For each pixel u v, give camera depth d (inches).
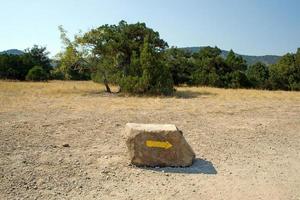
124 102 771.4
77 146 376.8
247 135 453.1
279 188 279.6
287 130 491.8
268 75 1396.4
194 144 400.5
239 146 397.7
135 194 261.7
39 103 729.6
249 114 631.8
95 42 1026.7
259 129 492.4
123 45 1032.2
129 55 1052.5
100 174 297.1
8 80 1556.3
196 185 281.4
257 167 327.3
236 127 503.5
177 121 540.7
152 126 327.0
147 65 959.6
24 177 282.8
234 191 272.2
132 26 1087.6
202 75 1370.6
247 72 1411.2
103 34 1034.7
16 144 375.9
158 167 316.8
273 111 677.9
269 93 1083.9
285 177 303.4
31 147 366.9
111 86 1264.8
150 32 1093.8
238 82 1327.5
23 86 1181.7
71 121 514.9
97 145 382.6
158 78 955.3
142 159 316.2
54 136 418.6
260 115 622.8
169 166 319.0
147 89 952.9
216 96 951.0
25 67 1631.4
